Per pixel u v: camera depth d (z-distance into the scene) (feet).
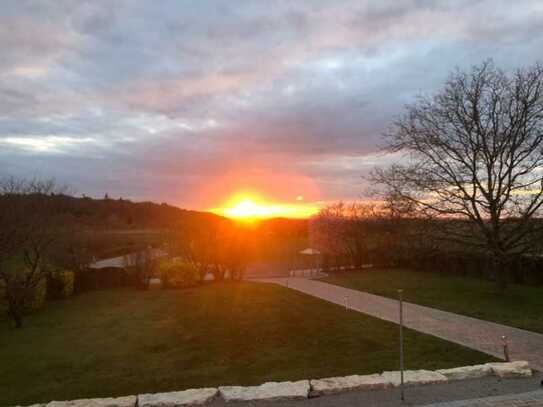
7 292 45.19
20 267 54.08
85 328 41.45
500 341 31.60
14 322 47.06
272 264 123.44
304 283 76.43
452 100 61.00
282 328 37.58
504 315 42.65
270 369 26.00
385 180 83.97
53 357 30.83
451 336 33.40
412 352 28.89
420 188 60.34
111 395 22.35
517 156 55.36
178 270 74.79
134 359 29.30
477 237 59.41
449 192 58.29
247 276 95.04
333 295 59.47
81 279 73.61
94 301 61.98
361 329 36.32
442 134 59.36
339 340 32.73
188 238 81.10
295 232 175.32
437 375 21.48
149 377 25.07
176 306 52.42
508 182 55.72
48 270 58.03
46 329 42.39
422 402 18.30
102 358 29.91
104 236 113.60
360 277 87.10
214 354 29.89
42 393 23.08
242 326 38.93
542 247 58.59
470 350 28.94
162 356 29.84
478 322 39.22
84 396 22.34
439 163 58.95
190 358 29.07
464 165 57.67
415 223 62.34
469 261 84.28
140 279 75.10
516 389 19.99
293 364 26.94
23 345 35.55
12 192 59.52
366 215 107.65
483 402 18.16
